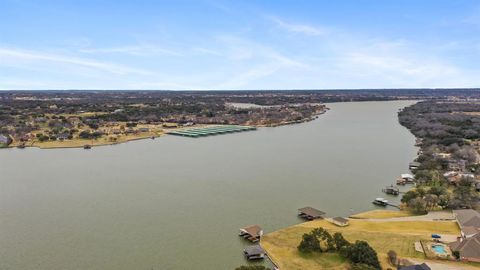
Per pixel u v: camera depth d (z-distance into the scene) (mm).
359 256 73688
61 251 85312
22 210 112688
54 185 140250
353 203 116062
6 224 101500
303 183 138625
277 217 104438
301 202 117188
